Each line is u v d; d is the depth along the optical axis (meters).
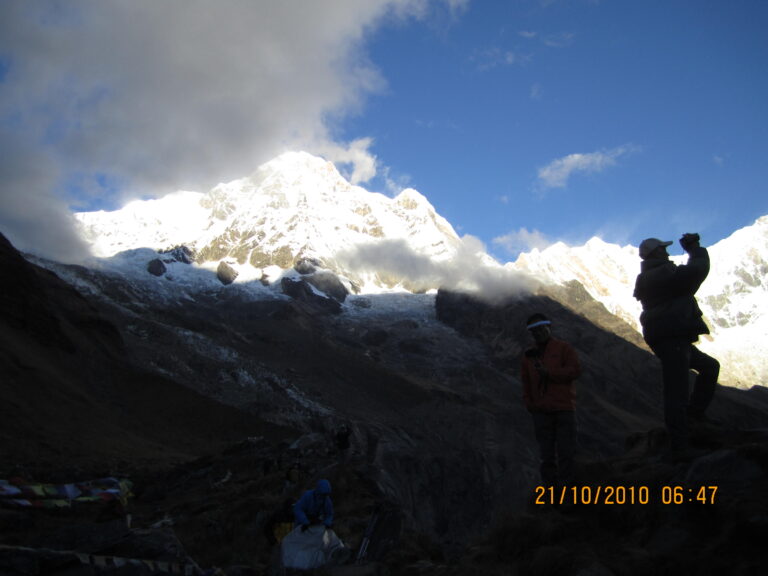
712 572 6.22
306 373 186.25
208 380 138.88
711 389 8.84
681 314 8.05
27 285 94.81
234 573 10.70
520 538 7.63
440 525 111.69
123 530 9.62
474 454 138.88
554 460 8.39
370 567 9.48
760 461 7.05
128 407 91.06
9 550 8.09
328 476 17.28
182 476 28.48
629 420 188.12
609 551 7.00
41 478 30.94
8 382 70.94
